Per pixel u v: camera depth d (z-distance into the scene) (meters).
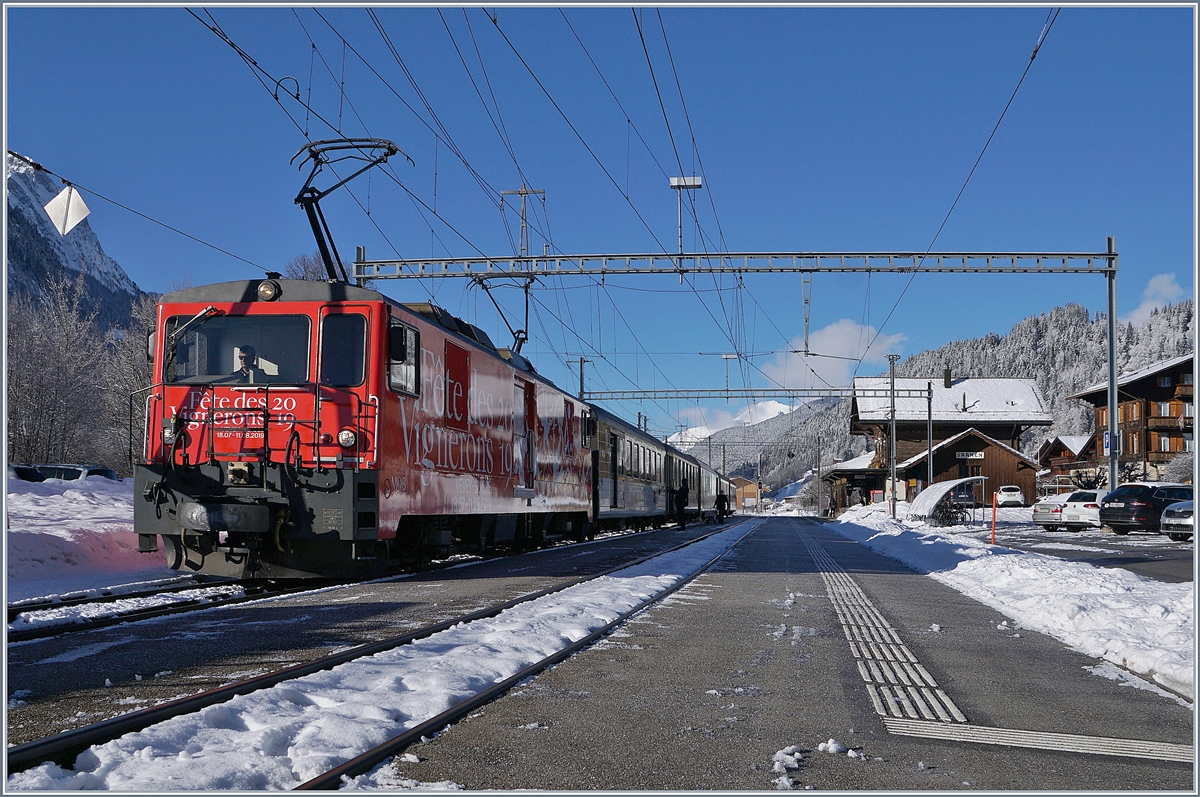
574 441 23.19
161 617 9.10
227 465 11.19
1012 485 70.88
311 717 5.00
